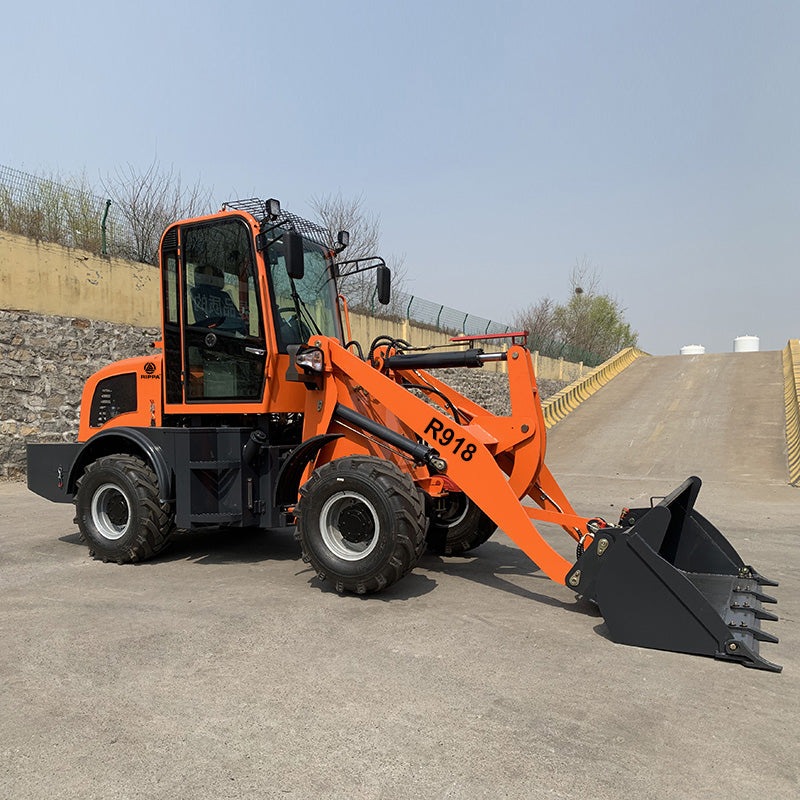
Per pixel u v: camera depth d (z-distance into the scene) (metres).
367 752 2.64
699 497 10.44
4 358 10.02
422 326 20.66
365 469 4.50
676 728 2.88
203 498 5.24
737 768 2.57
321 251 6.10
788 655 3.78
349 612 4.36
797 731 2.88
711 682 3.36
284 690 3.19
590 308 48.94
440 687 3.25
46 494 6.23
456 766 2.54
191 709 2.98
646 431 16.69
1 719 2.87
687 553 4.81
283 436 5.74
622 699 3.15
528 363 5.05
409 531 4.46
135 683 3.24
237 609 4.38
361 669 3.45
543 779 2.47
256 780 2.43
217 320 5.53
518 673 3.43
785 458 13.45
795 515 8.91
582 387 22.03
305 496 4.70
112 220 12.51
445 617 4.30
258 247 5.29
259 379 5.32
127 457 5.57
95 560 5.70
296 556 5.94
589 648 3.80
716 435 15.67
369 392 4.99
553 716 2.97
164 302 5.81
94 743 2.68
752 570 4.66
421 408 4.77
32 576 5.17
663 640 3.78
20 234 10.51
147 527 5.41
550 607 4.58
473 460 4.60
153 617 4.21
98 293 11.42
